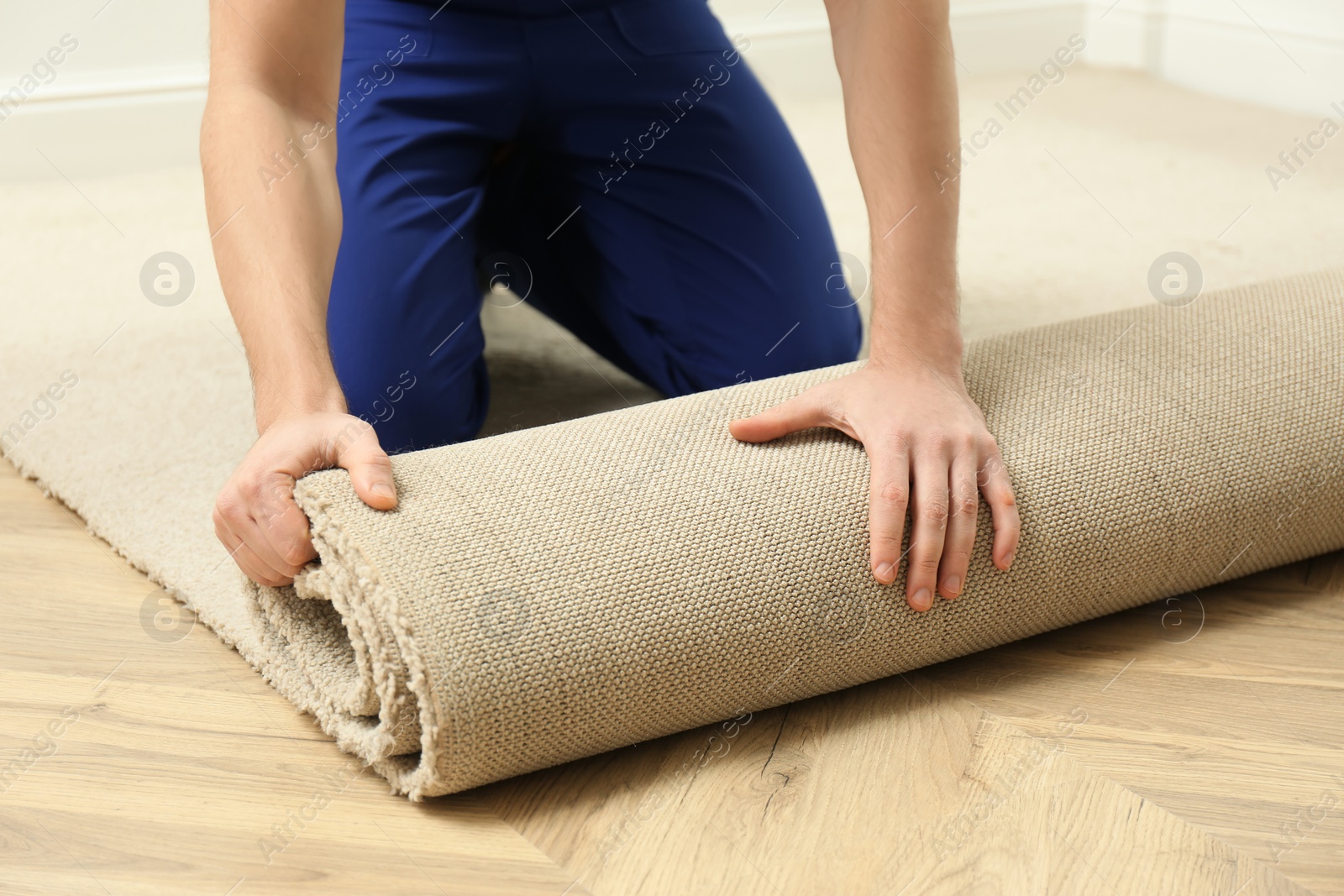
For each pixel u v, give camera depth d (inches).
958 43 105.7
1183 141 83.4
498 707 26.1
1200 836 25.8
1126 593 32.7
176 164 87.0
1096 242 64.1
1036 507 31.0
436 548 27.4
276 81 34.0
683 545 28.6
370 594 26.6
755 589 28.5
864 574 29.3
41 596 36.3
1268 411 34.3
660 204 46.9
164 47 84.6
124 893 24.5
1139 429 33.0
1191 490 32.4
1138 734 29.3
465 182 44.7
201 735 29.9
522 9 43.8
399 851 26.0
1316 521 34.7
